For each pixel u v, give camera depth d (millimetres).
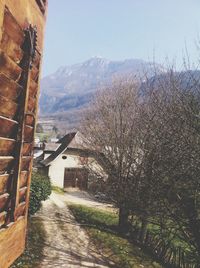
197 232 9312
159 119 10930
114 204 19641
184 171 8977
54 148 50094
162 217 10523
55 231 19266
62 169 43031
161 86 11477
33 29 2361
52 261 13961
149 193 12742
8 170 2186
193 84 9281
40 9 2666
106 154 20219
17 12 2074
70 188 42812
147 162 13102
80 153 25688
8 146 2131
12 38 2047
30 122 2592
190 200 9312
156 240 16094
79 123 28969
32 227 19094
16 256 2469
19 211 2449
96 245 17609
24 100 2279
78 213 26156
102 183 20234
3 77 1970
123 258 15734
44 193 24438
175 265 13914
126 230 20234
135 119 17516
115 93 21734
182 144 9172
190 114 8688
